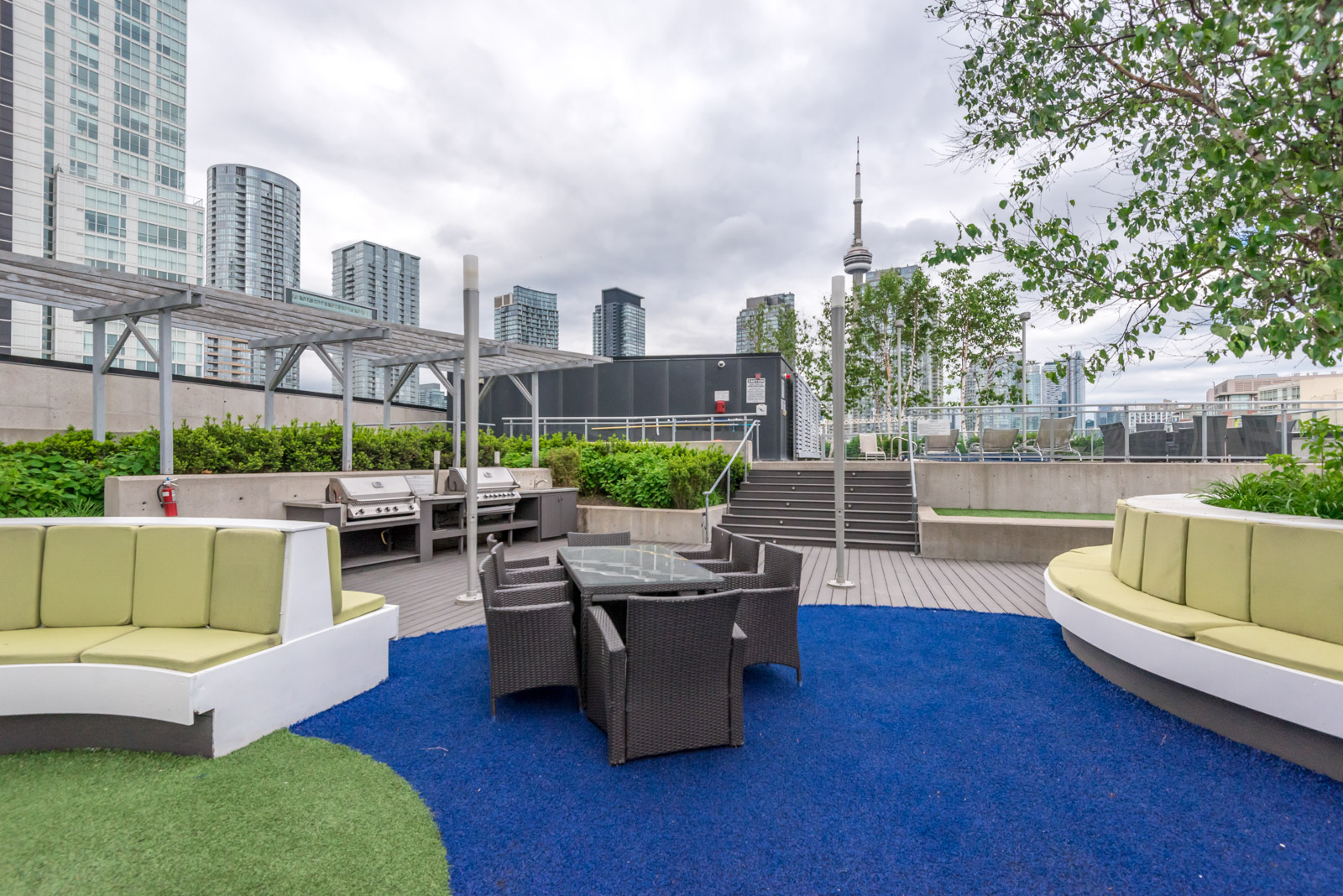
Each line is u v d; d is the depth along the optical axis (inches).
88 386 387.9
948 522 331.9
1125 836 90.9
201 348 2522.1
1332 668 103.3
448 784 105.3
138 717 111.9
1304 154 109.0
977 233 149.9
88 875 80.6
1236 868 83.9
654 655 113.1
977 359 995.3
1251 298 111.0
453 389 463.2
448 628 200.7
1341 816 95.6
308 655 132.0
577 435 675.4
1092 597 158.7
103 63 2743.6
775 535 392.5
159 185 2967.5
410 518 302.8
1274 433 373.7
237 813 95.2
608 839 90.0
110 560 129.6
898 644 184.7
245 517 285.6
